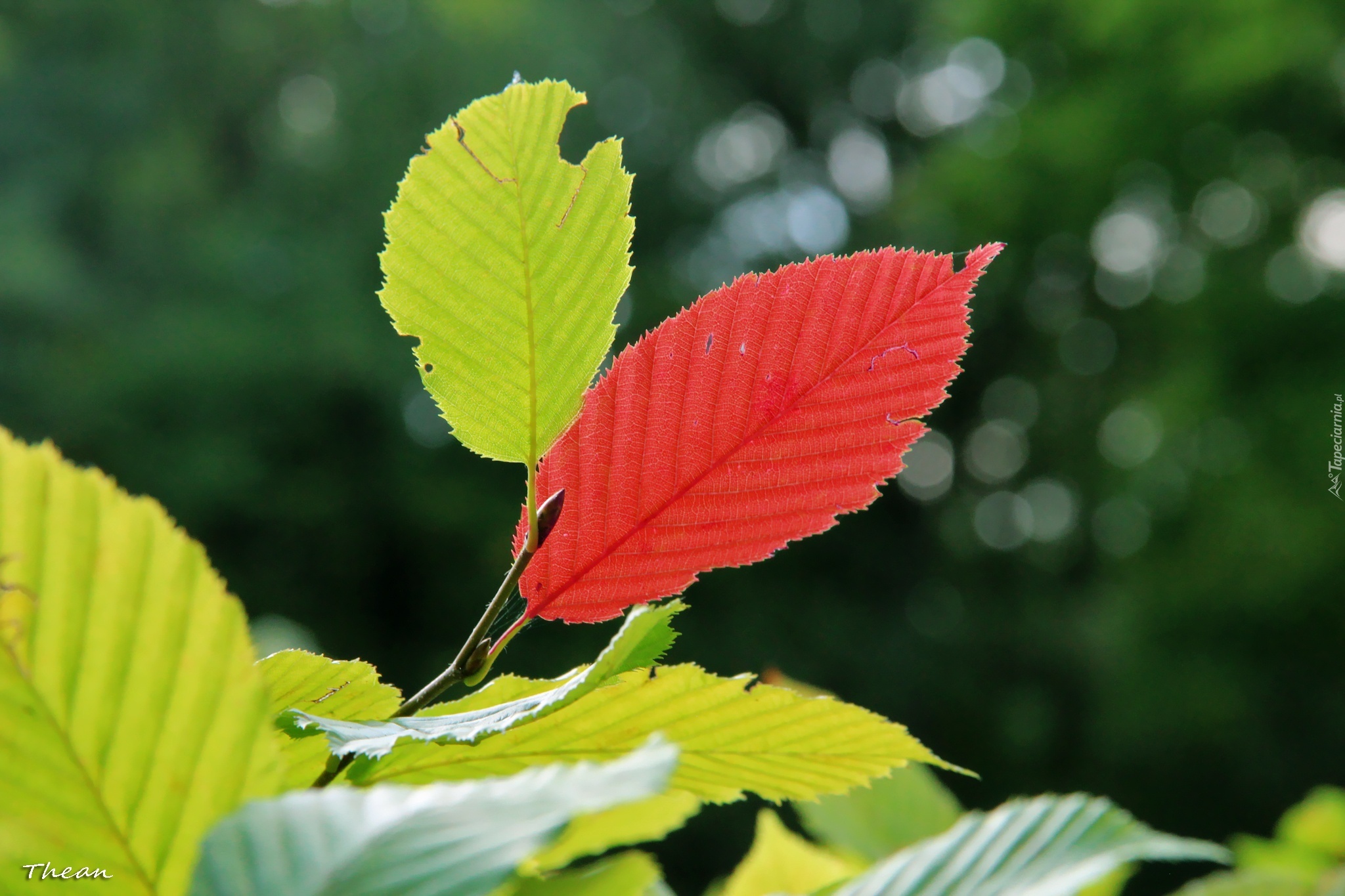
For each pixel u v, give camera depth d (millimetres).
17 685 484
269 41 19297
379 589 16766
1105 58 15133
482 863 383
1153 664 14523
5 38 17094
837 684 18516
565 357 832
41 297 15414
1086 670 17938
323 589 16312
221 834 411
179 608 499
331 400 16359
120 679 496
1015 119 15828
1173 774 15273
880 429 871
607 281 828
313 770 844
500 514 17000
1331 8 12633
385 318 17062
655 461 870
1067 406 20422
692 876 14703
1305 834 1888
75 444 14906
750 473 872
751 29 25266
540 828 389
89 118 17812
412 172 808
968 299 868
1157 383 14875
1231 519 13148
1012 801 767
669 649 739
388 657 16391
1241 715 13977
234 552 15789
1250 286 13391
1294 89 13656
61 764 497
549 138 810
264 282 17406
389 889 380
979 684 18906
